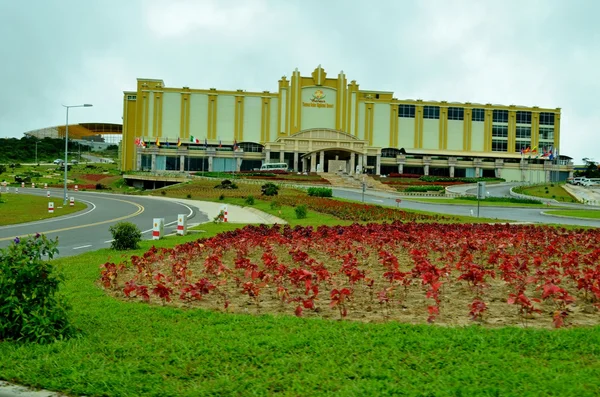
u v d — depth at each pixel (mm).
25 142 158750
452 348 6777
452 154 110938
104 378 5945
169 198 63656
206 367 6262
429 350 6719
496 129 115062
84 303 9633
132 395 5594
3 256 7500
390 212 35688
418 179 92812
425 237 18625
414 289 11203
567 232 23953
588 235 21516
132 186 91312
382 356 6508
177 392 5609
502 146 115125
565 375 5824
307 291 9625
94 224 30281
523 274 12234
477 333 7465
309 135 104250
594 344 6902
